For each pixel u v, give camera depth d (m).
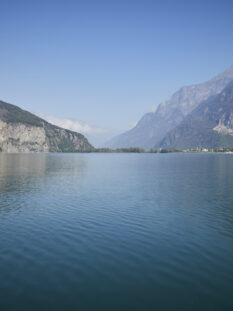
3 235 24.47
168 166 122.25
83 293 15.05
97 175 78.88
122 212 33.06
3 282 16.11
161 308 13.81
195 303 14.28
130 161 180.25
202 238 24.02
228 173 84.75
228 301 14.46
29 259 19.33
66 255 20.12
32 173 83.25
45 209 34.38
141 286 15.84
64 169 101.88
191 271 17.73
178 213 32.75
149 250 21.20
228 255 20.28
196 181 63.66
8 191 48.34
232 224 28.31
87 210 34.03
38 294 14.90
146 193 46.59
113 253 20.58
